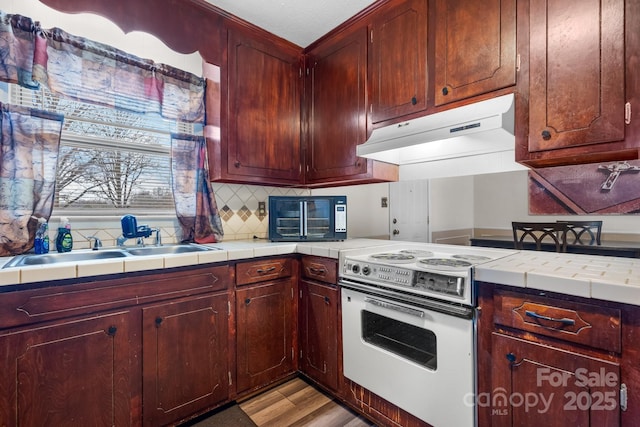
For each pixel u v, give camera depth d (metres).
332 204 2.16
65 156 1.70
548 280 0.99
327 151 2.20
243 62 2.04
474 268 1.17
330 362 1.77
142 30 1.64
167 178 2.08
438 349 1.26
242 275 1.73
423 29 1.66
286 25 2.05
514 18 1.34
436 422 1.28
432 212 3.96
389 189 3.52
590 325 0.92
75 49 1.61
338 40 2.11
